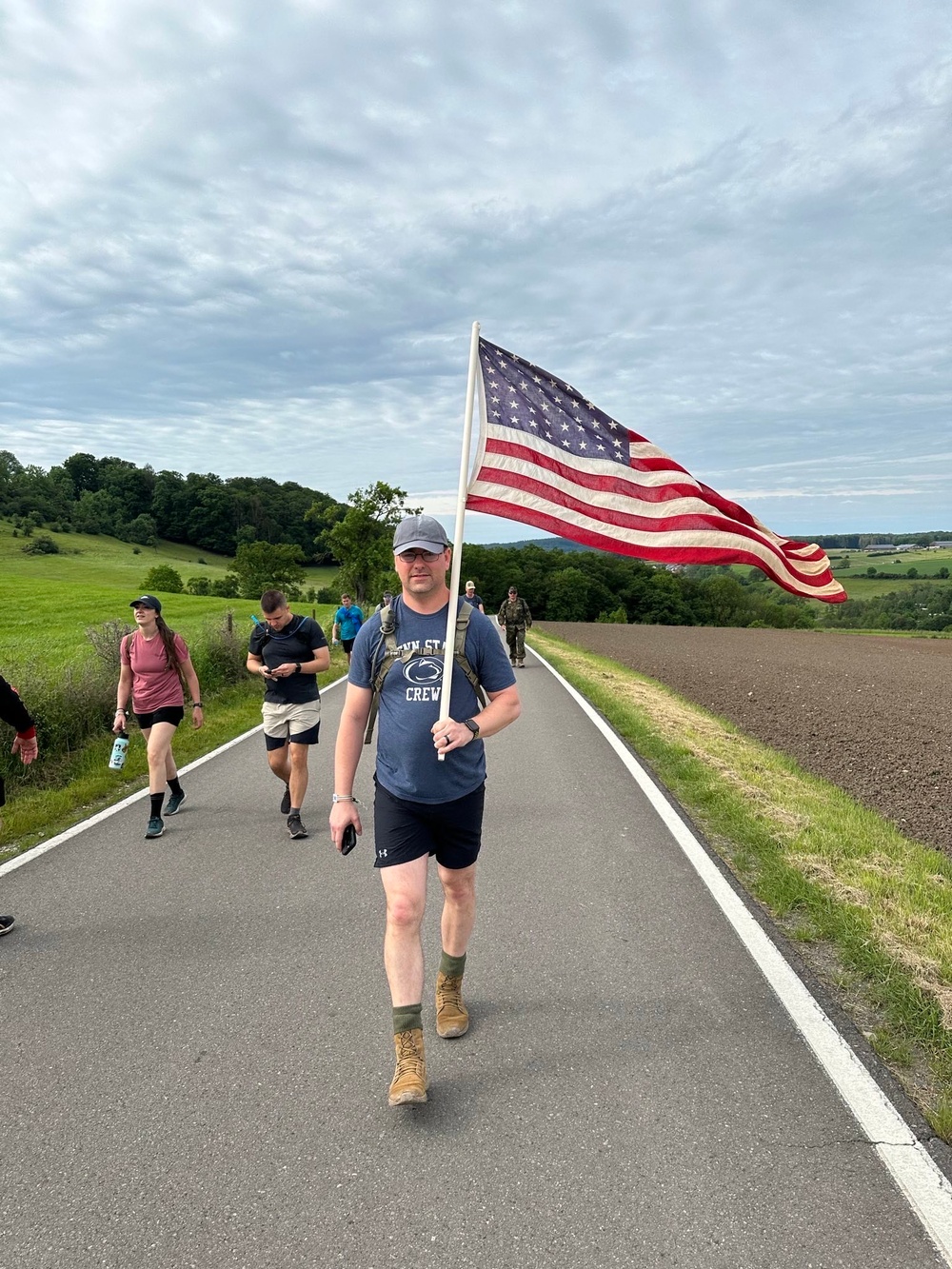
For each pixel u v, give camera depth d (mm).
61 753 8727
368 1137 2611
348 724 3100
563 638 37156
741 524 3979
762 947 3930
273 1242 2178
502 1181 2395
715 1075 2896
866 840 5496
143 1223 2254
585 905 4531
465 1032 3244
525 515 3785
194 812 6773
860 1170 2402
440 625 3078
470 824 3105
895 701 15297
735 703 14727
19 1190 2396
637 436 3957
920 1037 3086
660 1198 2311
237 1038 3229
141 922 4422
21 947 4109
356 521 45938
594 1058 3035
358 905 4625
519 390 3887
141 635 6328
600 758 8742
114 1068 3027
